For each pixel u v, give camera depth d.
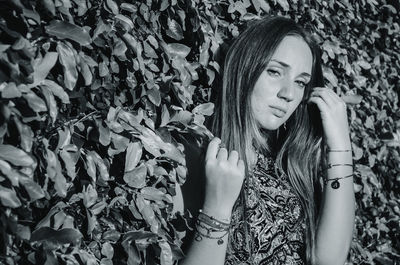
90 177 1.36
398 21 2.87
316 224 1.94
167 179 1.55
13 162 1.07
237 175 1.57
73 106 1.38
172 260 1.50
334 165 1.93
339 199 1.92
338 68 2.44
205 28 1.77
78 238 1.20
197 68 1.83
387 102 2.71
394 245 2.68
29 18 1.17
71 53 1.21
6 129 1.06
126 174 1.39
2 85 1.07
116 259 1.44
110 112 1.35
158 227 1.46
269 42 1.73
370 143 2.55
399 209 2.67
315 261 1.91
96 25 1.38
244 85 1.75
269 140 1.97
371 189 2.52
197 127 1.59
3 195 1.07
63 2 1.25
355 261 2.42
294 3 2.18
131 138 1.40
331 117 1.94
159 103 1.52
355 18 2.60
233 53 1.78
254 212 1.72
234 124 1.75
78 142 1.32
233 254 1.69
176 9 1.66
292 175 1.92
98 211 1.35
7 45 1.06
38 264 1.18
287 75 1.74
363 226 2.53
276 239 1.73
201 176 1.68
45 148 1.18
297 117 1.97
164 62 1.60
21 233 1.13
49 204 1.31
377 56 2.67
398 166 2.64
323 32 2.33
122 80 1.52
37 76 1.15
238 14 1.99
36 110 1.12
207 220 1.57
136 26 1.57
